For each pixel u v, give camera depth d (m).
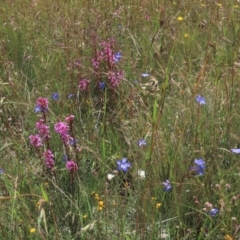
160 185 1.00
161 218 0.97
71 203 0.98
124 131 1.18
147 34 1.67
